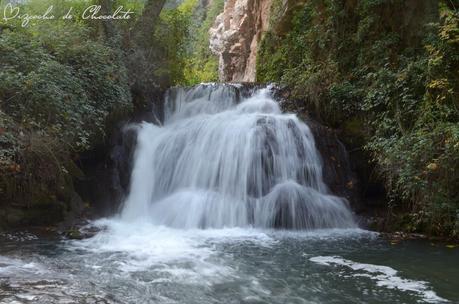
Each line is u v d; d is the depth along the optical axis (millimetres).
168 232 7625
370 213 8867
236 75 18641
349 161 9531
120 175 9141
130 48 11211
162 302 4453
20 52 7902
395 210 8633
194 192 8703
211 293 4781
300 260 6148
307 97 10648
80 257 5887
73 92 8148
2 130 6867
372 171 9188
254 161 8711
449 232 7699
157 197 9125
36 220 7332
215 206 8273
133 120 10234
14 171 6992
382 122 8898
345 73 10977
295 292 4906
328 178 9102
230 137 9094
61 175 7652
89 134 8258
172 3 16297
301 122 9531
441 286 5199
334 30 11477
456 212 7508
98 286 4777
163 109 11070
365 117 9633
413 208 8031
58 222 7559
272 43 14133
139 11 12742
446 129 7547
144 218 8602
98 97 8969
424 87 8875
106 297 4441
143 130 9781
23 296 4254
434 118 8250
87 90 8758
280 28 13875
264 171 8672
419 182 7641
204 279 5227
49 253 6016
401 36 10281
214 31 21453
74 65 8883
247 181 8586
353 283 5246
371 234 7930
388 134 8922
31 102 7363
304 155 9078
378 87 9477
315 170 9039
